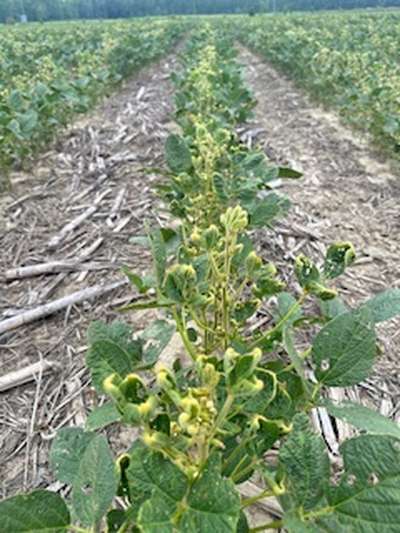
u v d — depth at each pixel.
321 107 9.09
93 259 3.83
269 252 3.85
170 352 2.75
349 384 1.36
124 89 10.85
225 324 1.58
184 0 56.69
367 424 1.24
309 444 1.05
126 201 4.79
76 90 7.13
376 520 0.99
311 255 3.91
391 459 1.01
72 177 5.45
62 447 1.36
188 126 4.12
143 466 0.96
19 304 3.35
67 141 6.64
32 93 6.01
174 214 2.50
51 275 3.65
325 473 1.05
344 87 7.74
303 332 2.92
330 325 1.35
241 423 1.32
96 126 7.40
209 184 2.35
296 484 1.05
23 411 2.53
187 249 1.69
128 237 4.15
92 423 1.26
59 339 3.01
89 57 9.99
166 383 0.95
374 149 6.44
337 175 5.64
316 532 0.99
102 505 1.05
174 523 0.90
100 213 4.57
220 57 10.62
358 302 3.37
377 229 4.38
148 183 5.19
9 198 4.97
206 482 0.93
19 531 1.05
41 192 5.09
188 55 11.55
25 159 5.66
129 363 1.26
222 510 0.89
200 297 1.30
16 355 2.91
